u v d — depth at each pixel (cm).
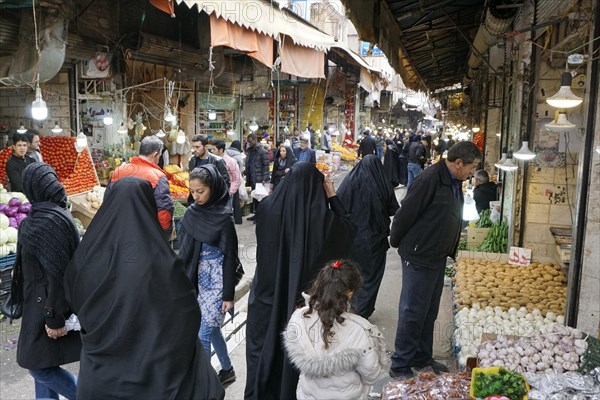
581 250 402
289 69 973
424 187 384
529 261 606
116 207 263
